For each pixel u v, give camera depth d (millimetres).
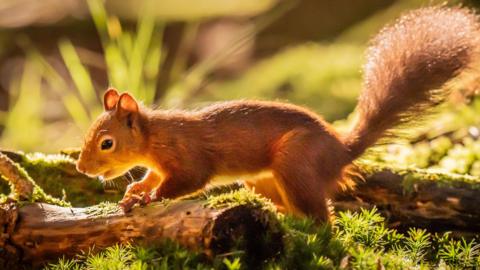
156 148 10547
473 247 10094
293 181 10203
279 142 10422
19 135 21203
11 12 32531
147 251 8828
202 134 10555
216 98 23422
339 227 10586
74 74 20922
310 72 23531
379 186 11289
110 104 10898
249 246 8617
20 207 9688
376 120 10984
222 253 8602
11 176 9961
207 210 8789
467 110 15609
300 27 28781
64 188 12156
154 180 10852
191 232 8766
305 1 29031
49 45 30469
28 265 9594
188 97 23484
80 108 21875
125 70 18719
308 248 8703
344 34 26938
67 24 30859
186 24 30562
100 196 12188
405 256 9812
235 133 10547
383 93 11141
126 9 30938
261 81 24156
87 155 10508
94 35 30562
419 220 11141
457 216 10969
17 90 27547
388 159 13211
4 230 9547
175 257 8648
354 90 21422
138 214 9195
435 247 10547
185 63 29750
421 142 14945
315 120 10555
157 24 30391
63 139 22094
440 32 11523
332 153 10367
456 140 14727
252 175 10719
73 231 9383
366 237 9898
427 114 11281
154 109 12250
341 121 17453
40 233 9469
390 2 27359
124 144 10500
